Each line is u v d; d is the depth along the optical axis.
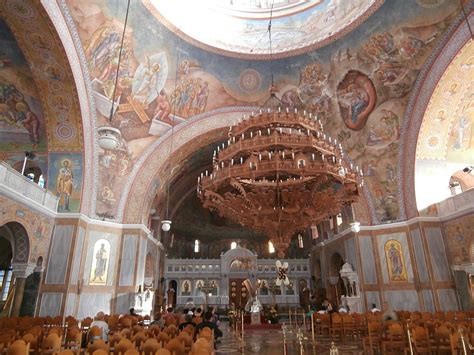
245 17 19.44
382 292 18.64
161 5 16.00
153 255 23.11
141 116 18.61
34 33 12.79
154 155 19.62
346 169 11.03
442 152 18.30
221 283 27.95
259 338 14.21
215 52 18.73
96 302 16.84
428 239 17.56
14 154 16.28
